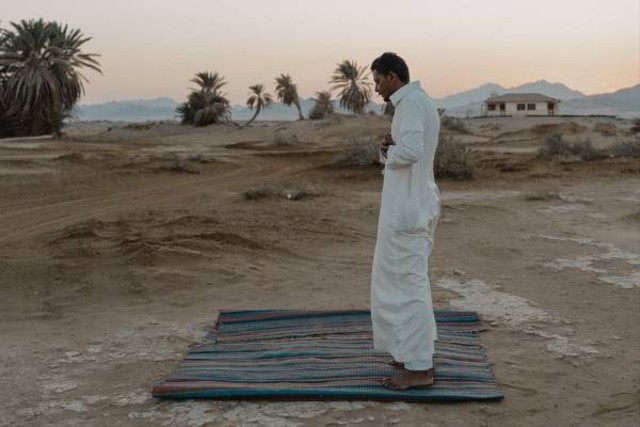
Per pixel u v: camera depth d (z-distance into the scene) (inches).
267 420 152.3
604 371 187.2
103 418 155.9
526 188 688.4
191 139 1925.4
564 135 1643.7
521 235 418.6
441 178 771.4
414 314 160.9
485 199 596.1
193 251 331.6
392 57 156.9
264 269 321.7
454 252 369.1
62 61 1835.6
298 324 224.2
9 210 545.6
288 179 818.8
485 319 237.5
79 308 260.2
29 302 268.2
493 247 375.2
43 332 228.8
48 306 262.5
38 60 1831.9
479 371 179.9
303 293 281.3
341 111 3467.0
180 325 234.4
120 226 421.4
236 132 2201.0
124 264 316.2
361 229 442.9
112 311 255.6
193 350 199.6
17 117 1847.9
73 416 157.5
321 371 177.5
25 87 1761.8
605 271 316.8
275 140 1455.5
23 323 241.8
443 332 216.8
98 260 323.9
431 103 157.8
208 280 297.6
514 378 180.1
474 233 427.2
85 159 858.1
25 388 175.5
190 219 445.4
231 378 173.0
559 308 254.1
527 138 1644.9
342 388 165.2
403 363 167.0
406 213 157.6
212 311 254.5
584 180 754.2
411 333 161.3
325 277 309.6
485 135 1940.2
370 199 606.5
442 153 789.2
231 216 478.6
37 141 1403.8
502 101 3681.1
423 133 153.3
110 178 753.0
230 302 268.1
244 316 234.2
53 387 175.9
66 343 215.3
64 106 1936.5
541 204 561.6
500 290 283.3
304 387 165.6
